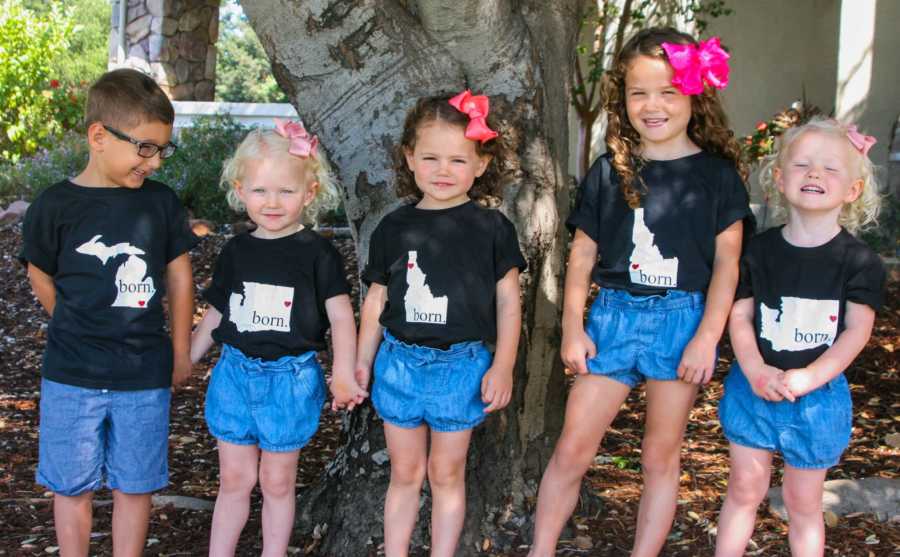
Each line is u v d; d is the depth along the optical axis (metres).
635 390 5.75
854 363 5.93
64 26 13.27
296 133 3.03
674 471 3.06
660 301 2.92
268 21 3.25
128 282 2.97
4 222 10.06
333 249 3.10
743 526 2.99
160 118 2.96
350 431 3.57
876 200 2.96
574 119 12.25
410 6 3.37
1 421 5.27
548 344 3.49
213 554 3.05
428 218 2.96
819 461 2.87
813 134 2.85
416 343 2.93
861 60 8.55
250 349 3.01
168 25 12.62
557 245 3.50
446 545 3.02
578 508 3.67
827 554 3.43
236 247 3.09
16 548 3.54
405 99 3.24
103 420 3.00
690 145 3.02
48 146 12.39
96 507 3.93
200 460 4.71
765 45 10.92
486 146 2.96
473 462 3.40
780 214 3.10
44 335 7.20
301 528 3.56
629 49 2.93
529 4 3.44
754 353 2.89
